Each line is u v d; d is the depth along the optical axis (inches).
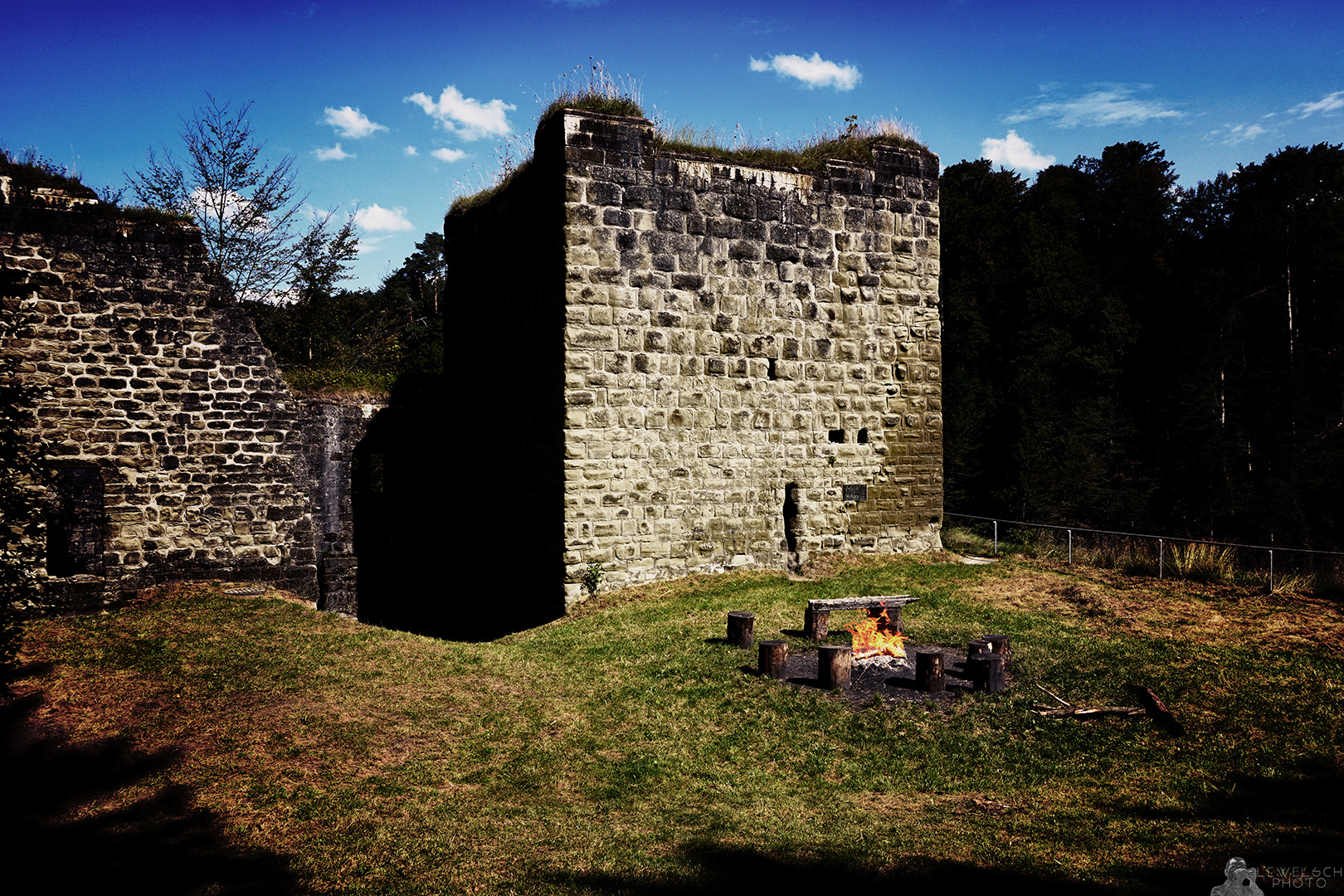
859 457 584.1
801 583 524.4
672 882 198.4
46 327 447.5
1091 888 188.4
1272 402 1238.3
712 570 536.1
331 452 558.3
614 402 506.3
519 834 229.0
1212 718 303.0
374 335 1178.6
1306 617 412.5
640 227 513.0
